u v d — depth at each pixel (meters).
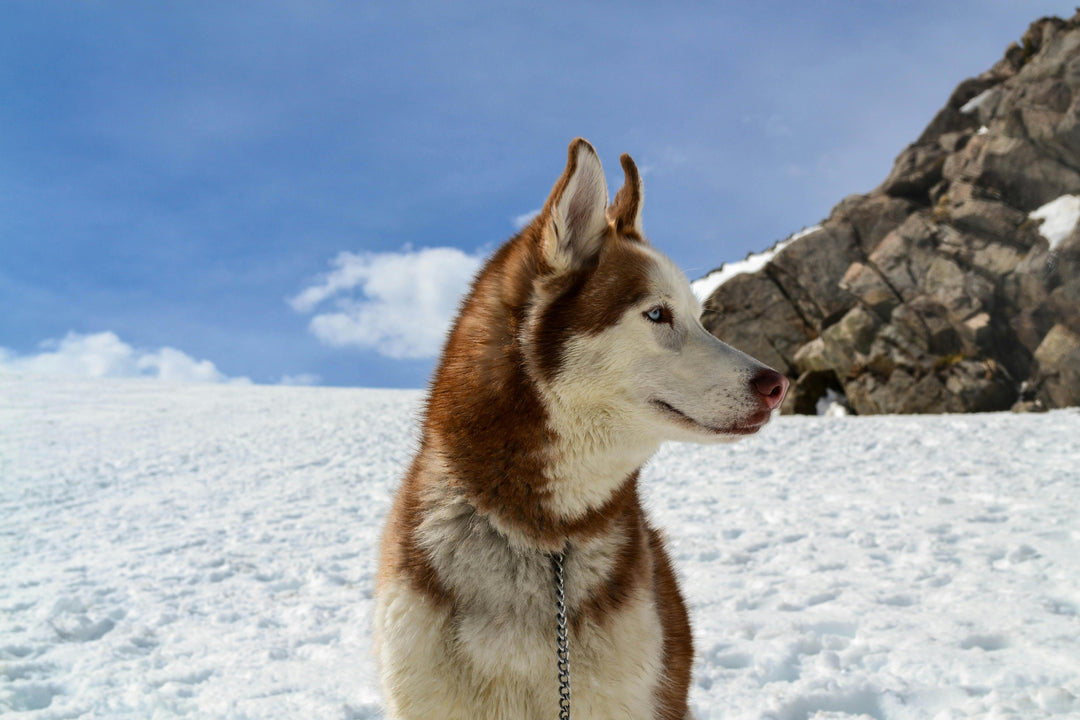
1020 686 3.31
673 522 7.43
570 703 2.00
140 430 19.95
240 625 4.82
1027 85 23.77
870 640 3.97
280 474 12.62
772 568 5.61
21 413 23.47
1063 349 19.66
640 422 2.12
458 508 2.11
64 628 4.63
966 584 4.84
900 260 23.23
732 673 3.67
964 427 12.99
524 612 2.05
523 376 2.08
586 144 2.15
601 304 2.10
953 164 24.31
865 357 22.53
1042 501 7.22
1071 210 21.08
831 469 10.23
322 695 3.57
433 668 2.01
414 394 31.38
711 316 25.52
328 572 6.17
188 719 3.30
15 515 9.55
